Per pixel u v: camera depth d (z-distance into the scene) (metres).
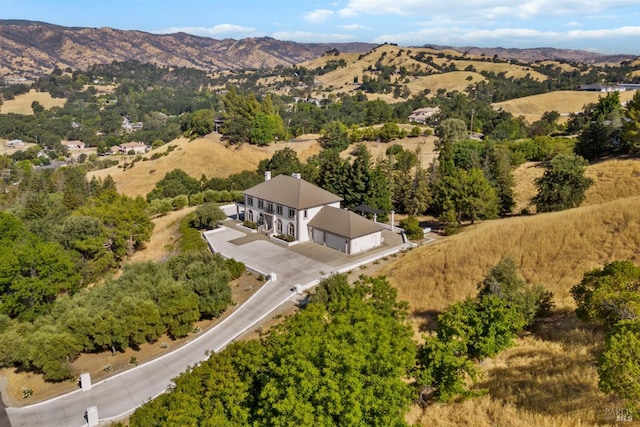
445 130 107.25
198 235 55.72
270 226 57.28
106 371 30.17
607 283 23.95
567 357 23.88
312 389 15.62
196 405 17.94
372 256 48.44
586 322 26.06
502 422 19.22
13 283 38.94
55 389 28.59
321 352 17.23
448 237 50.41
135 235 55.12
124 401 27.08
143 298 34.19
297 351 16.94
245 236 56.00
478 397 21.44
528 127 128.12
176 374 29.59
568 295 32.25
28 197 77.50
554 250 37.47
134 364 30.81
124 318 31.70
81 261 48.09
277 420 15.37
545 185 52.72
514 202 59.94
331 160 70.38
